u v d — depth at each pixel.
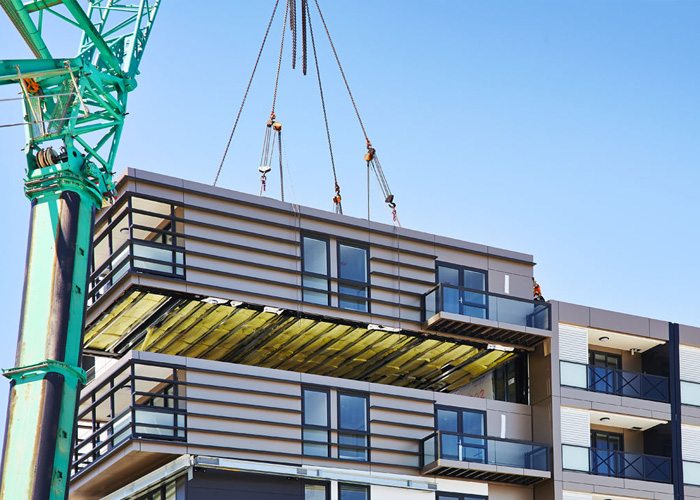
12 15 38.56
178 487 42.16
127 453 41.78
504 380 50.78
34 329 34.34
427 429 46.66
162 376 43.59
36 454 32.88
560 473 47.44
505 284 50.97
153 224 45.81
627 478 49.09
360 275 47.81
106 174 38.53
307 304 46.09
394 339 48.69
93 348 49.25
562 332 49.88
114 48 42.91
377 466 45.19
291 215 47.03
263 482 42.84
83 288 35.34
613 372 50.44
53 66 37.88
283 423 43.84
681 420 51.09
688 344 52.69
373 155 57.97
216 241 45.06
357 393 45.78
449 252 50.16
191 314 46.19
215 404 43.06
